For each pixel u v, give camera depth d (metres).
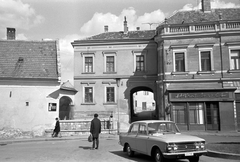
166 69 28.41
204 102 26.62
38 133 22.09
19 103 22.17
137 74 32.97
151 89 33.59
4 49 25.20
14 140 19.56
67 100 27.50
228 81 26.91
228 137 20.81
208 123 26.44
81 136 21.77
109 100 33.22
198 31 27.94
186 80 27.69
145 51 33.03
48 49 25.94
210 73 27.44
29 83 22.61
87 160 11.05
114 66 33.41
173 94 27.31
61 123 22.62
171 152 9.20
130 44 33.41
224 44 27.48
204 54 28.06
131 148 11.80
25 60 24.33
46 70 23.72
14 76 22.42
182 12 32.25
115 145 16.27
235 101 26.45
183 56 28.44
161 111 28.27
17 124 21.86
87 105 33.19
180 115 27.06
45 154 12.97
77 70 33.75
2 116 21.69
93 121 14.52
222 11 31.22
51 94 22.98
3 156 12.72
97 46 33.84
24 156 12.53
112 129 24.45
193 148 9.49
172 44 28.64
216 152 11.47
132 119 35.97
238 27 27.25
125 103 32.72
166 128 11.21
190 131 25.75
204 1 31.70
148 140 10.41
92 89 33.50
